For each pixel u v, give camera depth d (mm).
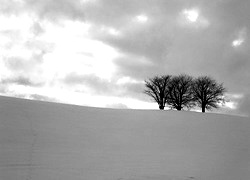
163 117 24344
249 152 16109
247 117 27922
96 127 18484
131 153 13781
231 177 11062
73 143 14422
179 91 44812
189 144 16984
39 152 12133
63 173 9781
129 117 22953
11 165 10117
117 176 9969
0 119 16562
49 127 16719
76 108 23406
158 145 16109
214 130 21297
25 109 19750
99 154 12984
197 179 10445
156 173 10695
